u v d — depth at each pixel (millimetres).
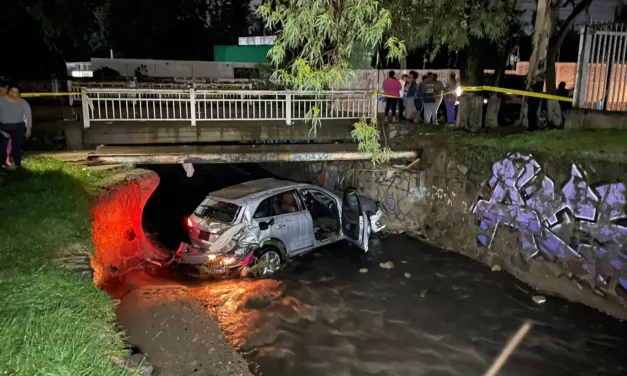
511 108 19047
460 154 10469
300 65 4844
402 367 6215
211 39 38656
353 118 13531
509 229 9242
